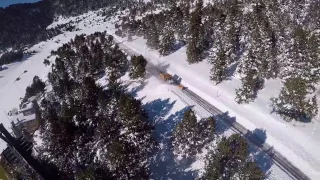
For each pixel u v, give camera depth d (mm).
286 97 48531
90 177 33125
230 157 36125
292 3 76562
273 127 48938
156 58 87312
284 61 58188
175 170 44250
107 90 66875
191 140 43875
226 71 65188
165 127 54188
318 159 41750
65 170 41438
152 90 68812
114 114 47469
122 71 82750
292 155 43188
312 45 54719
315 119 48344
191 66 75250
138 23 122250
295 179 39062
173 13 94250
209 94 62281
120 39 122062
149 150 46438
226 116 54625
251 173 32656
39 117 67500
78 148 43938
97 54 91812
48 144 44906
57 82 93125
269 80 60219
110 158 37062
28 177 39219
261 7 81000
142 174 39781
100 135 44031
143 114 46562
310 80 52875
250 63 60062
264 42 60750
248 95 54938
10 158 43312
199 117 53938
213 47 73000
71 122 44469
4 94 140000
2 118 100625
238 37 73562
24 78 152625
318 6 72125
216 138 45938
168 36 85562
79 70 89875
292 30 64812
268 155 43812
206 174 34500
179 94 63969
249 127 50500
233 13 76500
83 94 57562
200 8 103625
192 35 77250
